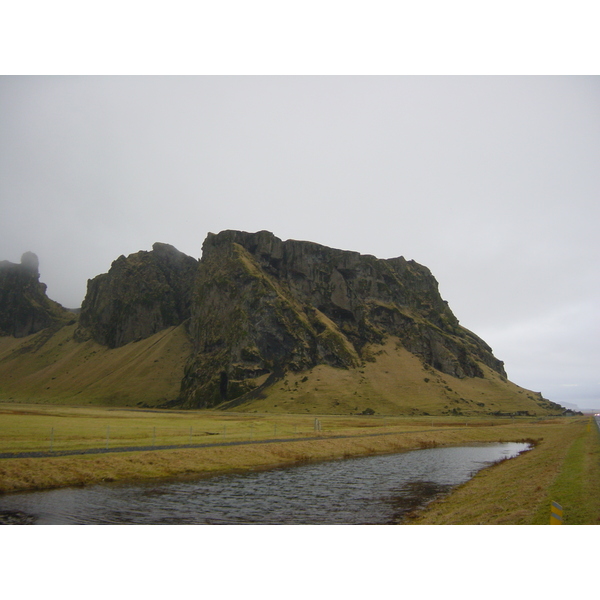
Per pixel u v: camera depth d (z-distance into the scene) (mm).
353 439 76125
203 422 97938
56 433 58156
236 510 30219
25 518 26625
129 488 36656
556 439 82750
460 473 48469
